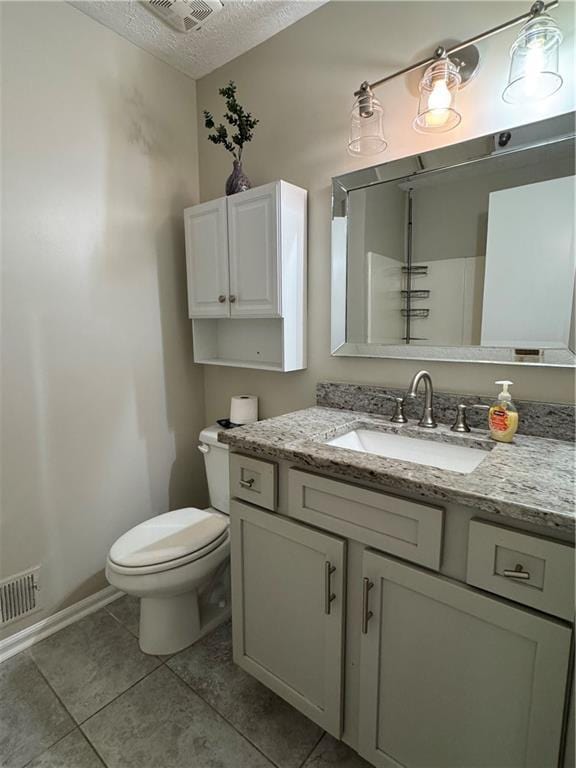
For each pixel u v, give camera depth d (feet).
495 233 3.91
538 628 2.40
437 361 4.38
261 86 5.58
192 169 6.52
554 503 2.36
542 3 3.25
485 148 3.85
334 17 4.79
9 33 4.40
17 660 4.74
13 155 4.53
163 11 4.81
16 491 4.86
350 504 3.16
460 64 3.89
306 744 3.77
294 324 5.24
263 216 4.98
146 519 6.32
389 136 4.48
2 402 4.68
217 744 3.77
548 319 3.71
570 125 3.44
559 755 2.45
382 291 4.67
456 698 2.81
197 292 5.95
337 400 5.16
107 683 4.42
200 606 5.55
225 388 6.72
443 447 3.95
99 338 5.53
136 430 6.09
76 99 5.01
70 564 5.41
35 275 4.82
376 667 3.17
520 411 3.87
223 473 5.85
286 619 3.75
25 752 3.69
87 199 5.23
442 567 2.77
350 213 4.84
